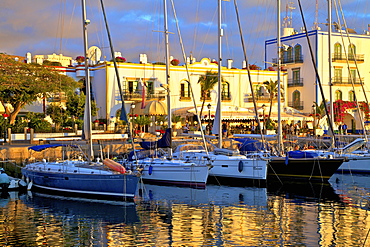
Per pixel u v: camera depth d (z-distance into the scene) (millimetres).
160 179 28812
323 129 48531
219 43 32156
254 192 26109
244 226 18469
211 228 18219
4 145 41094
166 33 31453
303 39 64125
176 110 56062
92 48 59188
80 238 16938
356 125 58219
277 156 31203
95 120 51500
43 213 20609
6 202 23000
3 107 52938
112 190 23281
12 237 17031
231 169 29641
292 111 59812
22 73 48906
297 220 19359
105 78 53156
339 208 21594
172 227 18359
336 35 63188
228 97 58938
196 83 57406
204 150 33125
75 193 24469
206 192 26109
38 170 26094
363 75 65062
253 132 49250
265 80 61812
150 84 55000
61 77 51062
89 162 25484
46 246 16078
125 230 17938
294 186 28172
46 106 54812
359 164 32500
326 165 29031
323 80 62562
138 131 47344
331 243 16250
